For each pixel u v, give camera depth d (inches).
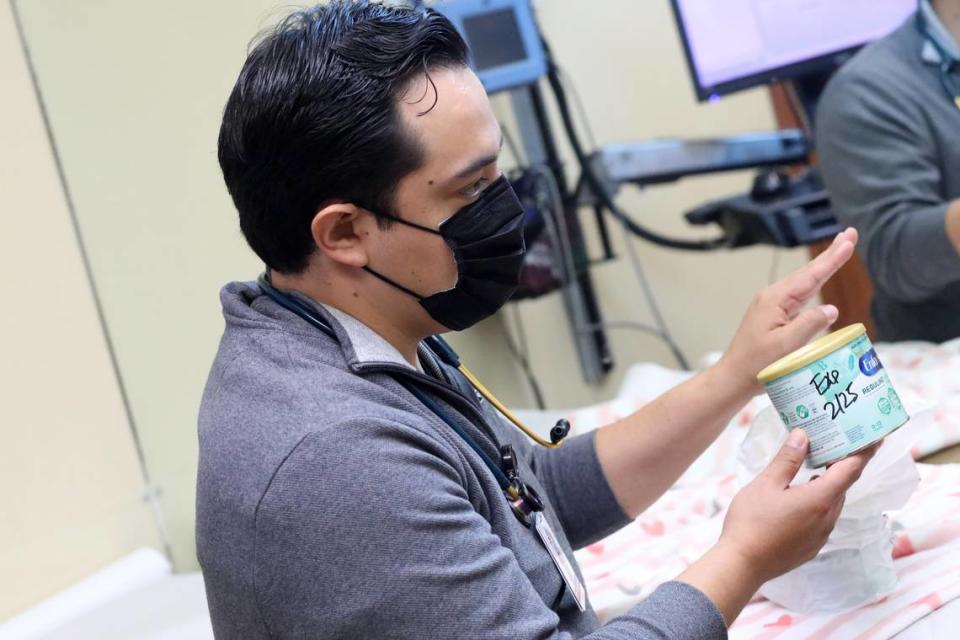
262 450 30.6
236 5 67.8
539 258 91.4
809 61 81.2
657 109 102.5
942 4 68.6
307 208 32.8
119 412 73.4
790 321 42.4
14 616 65.6
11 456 66.8
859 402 32.5
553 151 97.7
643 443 44.1
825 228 82.8
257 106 32.0
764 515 32.3
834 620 39.4
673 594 31.2
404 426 31.5
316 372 32.6
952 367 64.1
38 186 70.1
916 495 48.3
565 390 99.2
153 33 70.9
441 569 29.6
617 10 99.9
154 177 72.4
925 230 68.2
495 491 34.7
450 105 32.3
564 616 36.1
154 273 73.7
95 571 70.8
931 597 37.6
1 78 68.9
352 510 29.5
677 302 103.0
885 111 70.2
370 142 31.5
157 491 75.0
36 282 69.6
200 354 74.4
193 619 61.6
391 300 35.0
